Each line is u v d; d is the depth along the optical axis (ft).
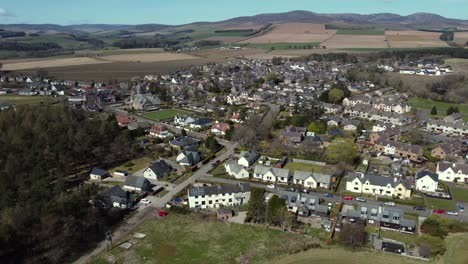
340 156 520.42
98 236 345.51
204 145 604.08
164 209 396.37
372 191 434.71
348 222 366.02
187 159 515.91
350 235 330.75
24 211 311.88
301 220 374.02
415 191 440.86
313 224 367.04
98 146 506.89
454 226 350.84
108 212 381.81
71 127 506.48
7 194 338.95
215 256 316.81
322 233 349.61
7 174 368.07
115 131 551.59
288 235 346.33
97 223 359.46
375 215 365.81
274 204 364.38
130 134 607.78
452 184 469.16
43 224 311.47
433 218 360.48
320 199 417.49
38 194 345.92
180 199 415.64
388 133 631.56
